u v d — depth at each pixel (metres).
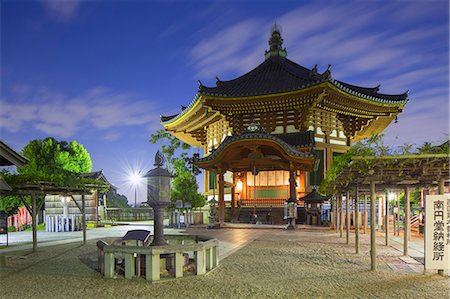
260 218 36.38
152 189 11.30
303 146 34.94
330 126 40.88
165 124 48.38
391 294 8.45
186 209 33.09
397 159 10.42
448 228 10.09
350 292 8.62
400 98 41.31
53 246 18.00
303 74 39.94
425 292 8.62
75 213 33.19
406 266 11.88
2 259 13.45
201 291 8.73
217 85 42.66
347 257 13.79
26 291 8.85
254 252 15.26
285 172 42.19
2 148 14.33
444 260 10.12
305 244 18.03
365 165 10.85
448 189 19.38
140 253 9.87
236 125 41.16
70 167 48.25
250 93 37.50
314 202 32.41
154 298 8.20
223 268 11.56
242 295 8.38
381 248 16.41
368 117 42.72
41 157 44.66
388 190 18.09
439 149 10.21
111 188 45.88
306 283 9.52
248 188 43.41
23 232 28.56
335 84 34.78
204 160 29.73
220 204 30.72
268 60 45.72
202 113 43.31
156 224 11.31
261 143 28.20
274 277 10.23
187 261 11.94
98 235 24.47
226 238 21.41
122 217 45.19
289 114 39.34
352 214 29.62
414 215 31.56
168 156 48.91
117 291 8.77
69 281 9.82
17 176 15.78
